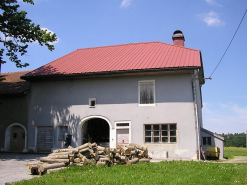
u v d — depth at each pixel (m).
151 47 24.11
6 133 22.34
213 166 12.49
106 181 9.07
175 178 9.65
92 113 20.58
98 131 23.17
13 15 19.09
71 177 9.73
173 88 19.28
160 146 18.78
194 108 18.67
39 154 20.20
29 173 11.50
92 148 12.53
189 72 18.94
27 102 22.25
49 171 10.68
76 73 20.41
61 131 21.25
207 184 8.75
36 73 21.92
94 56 24.38
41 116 21.70
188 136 18.44
